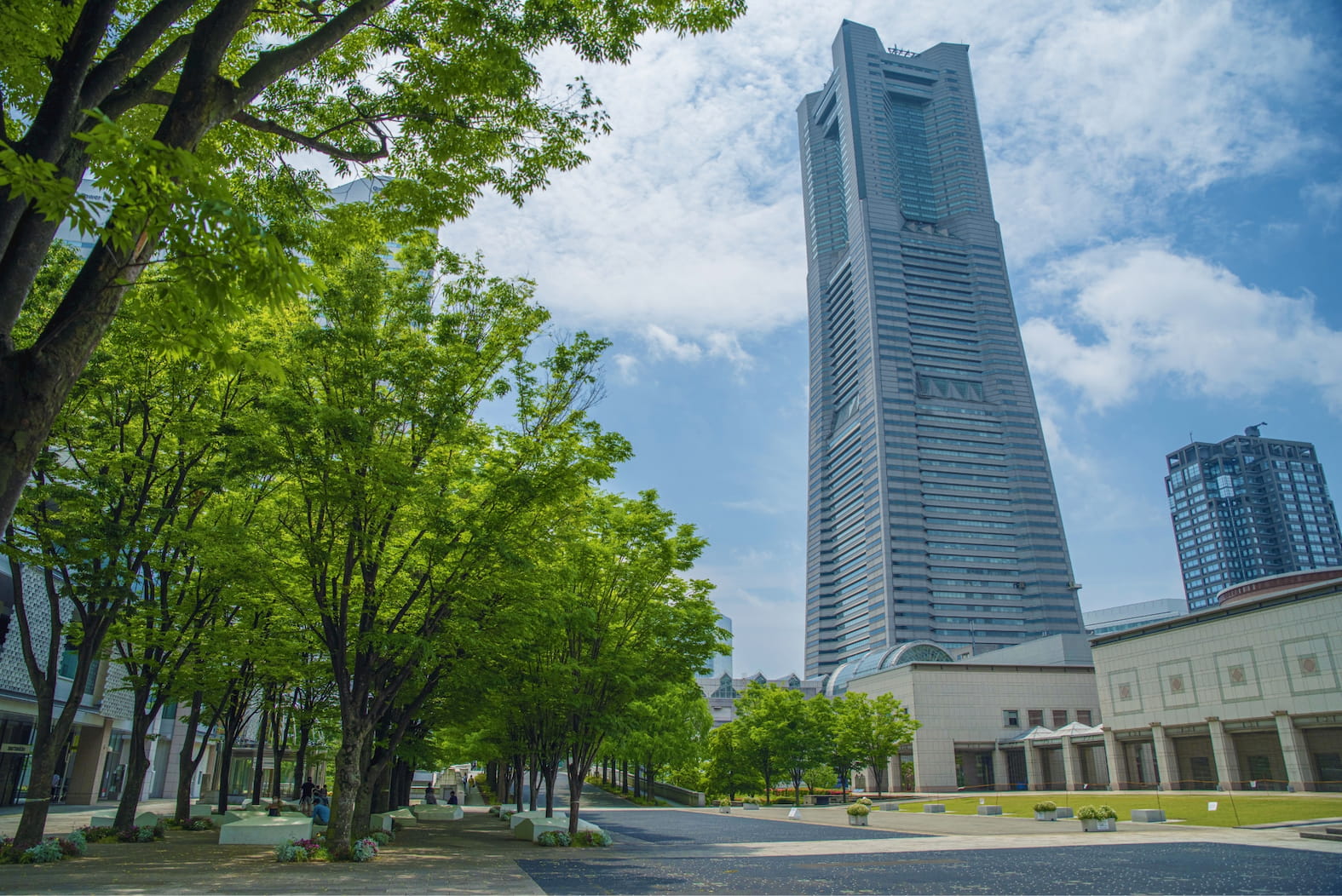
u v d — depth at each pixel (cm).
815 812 4906
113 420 1806
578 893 1320
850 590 16350
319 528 1767
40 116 597
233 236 536
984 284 17712
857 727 6412
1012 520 15700
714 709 16600
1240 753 5225
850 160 19038
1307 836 2462
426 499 1602
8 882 1282
